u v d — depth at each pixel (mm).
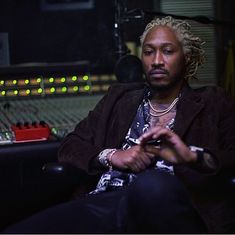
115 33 2229
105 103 1803
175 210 1286
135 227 1355
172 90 1691
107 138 1755
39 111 2133
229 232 1569
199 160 1464
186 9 2861
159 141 1576
